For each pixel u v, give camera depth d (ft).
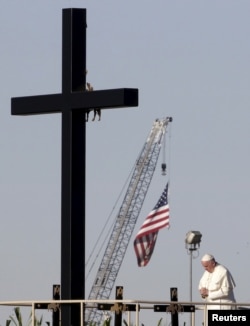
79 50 144.56
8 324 147.13
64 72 144.46
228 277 158.10
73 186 142.82
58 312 138.72
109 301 134.10
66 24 144.56
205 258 158.92
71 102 143.54
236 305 139.03
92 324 151.74
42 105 145.38
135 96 141.69
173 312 136.56
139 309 135.33
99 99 141.90
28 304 139.54
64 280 141.59
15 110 146.92
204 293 159.12
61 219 142.72
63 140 143.84
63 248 142.10
